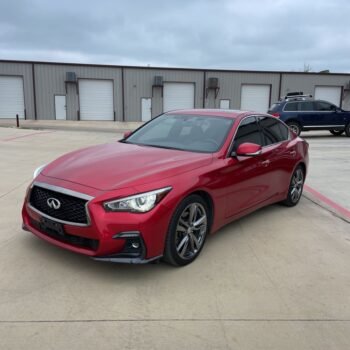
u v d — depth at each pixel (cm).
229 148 420
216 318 284
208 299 310
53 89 3172
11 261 357
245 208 453
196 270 360
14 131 1761
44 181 350
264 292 325
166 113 528
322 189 719
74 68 3162
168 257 345
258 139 487
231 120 461
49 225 339
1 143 1259
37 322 270
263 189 485
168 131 472
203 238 385
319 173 880
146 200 316
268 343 259
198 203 367
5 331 259
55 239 343
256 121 497
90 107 3253
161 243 329
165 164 362
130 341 254
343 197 661
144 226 312
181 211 345
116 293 312
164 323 275
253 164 448
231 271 361
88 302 297
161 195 325
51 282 324
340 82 3494
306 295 324
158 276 344
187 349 249
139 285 326
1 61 3073
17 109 3170
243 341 260
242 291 325
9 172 763
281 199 552
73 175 346
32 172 769
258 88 3428
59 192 329
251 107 3456
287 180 549
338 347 258
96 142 1423
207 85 3356
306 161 604
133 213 312
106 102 3269
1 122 2872
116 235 309
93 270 347
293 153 555
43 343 248
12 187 638
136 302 300
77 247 327
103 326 269
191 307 297
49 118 3212
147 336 260
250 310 297
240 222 504
